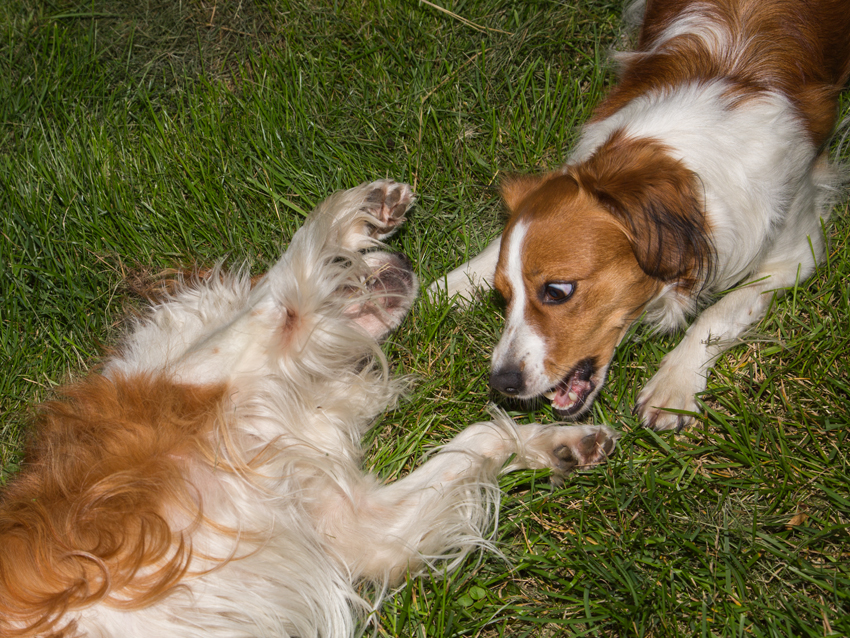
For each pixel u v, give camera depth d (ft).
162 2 5.51
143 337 4.39
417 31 5.17
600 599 4.04
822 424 4.20
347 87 5.12
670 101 4.37
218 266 4.50
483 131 4.92
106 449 4.04
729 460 4.21
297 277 4.24
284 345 4.25
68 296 4.70
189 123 5.15
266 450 4.14
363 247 4.43
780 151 4.29
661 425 4.25
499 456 4.24
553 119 4.86
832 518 4.07
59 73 5.28
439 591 4.04
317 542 4.13
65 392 4.19
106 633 3.89
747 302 4.38
